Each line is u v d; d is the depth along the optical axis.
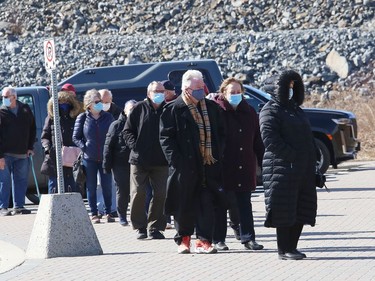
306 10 94.56
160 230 31.84
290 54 83.38
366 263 25.22
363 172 51.25
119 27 99.69
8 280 24.73
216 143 27.91
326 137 48.56
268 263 25.88
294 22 93.38
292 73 26.31
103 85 45.53
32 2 105.75
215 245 28.52
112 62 87.81
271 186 26.00
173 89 32.69
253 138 28.83
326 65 80.81
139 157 31.28
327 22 92.50
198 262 26.41
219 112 28.06
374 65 80.19
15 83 86.06
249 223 28.48
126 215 35.16
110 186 36.56
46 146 37.69
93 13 102.06
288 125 26.11
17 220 37.72
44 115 43.53
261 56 83.75
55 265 26.84
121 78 45.72
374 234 30.17
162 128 27.91
